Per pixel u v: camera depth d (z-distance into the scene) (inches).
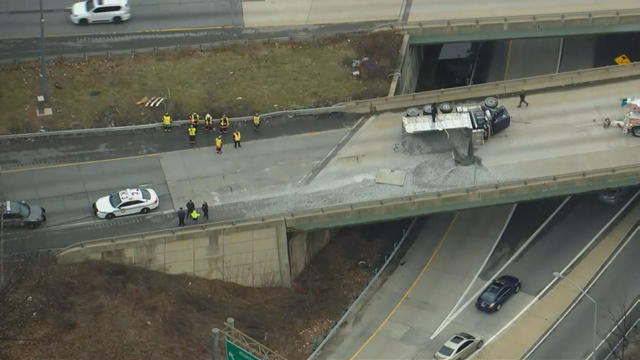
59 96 4276.6
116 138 4104.3
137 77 4421.8
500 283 3853.3
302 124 4207.7
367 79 4510.3
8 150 4003.4
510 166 3887.8
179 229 3599.9
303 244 3887.8
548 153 3939.5
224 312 3604.8
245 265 3722.9
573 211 4207.7
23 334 3243.1
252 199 3821.4
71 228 3663.9
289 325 3673.7
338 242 4094.5
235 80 4451.3
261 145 4092.0
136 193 3732.8
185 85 4399.6
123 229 3671.3
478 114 4005.9
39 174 3897.6
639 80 4293.8
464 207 3769.7
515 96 4256.9
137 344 3321.9
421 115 4069.9
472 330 3742.6
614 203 4220.0
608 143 3973.9
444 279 3959.2
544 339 3693.4
